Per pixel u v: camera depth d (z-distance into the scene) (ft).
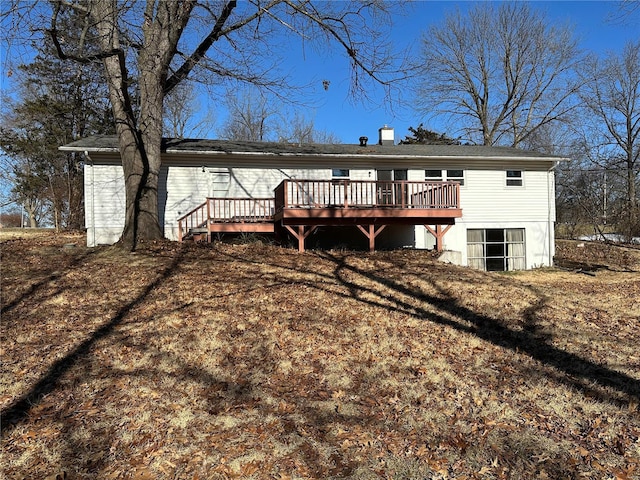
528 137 115.96
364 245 55.98
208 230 46.83
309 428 13.39
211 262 37.99
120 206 49.24
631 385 17.06
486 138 113.50
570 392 16.25
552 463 11.69
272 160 53.78
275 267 37.55
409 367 18.44
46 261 38.17
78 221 83.82
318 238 54.29
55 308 25.73
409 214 46.60
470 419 14.12
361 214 45.65
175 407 14.69
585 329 24.72
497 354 20.24
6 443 12.67
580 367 18.90
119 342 20.59
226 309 25.72
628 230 80.69
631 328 25.52
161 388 16.15
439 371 18.07
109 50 34.19
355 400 15.39
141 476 11.02
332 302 27.99
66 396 15.53
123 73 37.78
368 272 37.65
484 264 57.82
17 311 25.23
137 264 36.29
